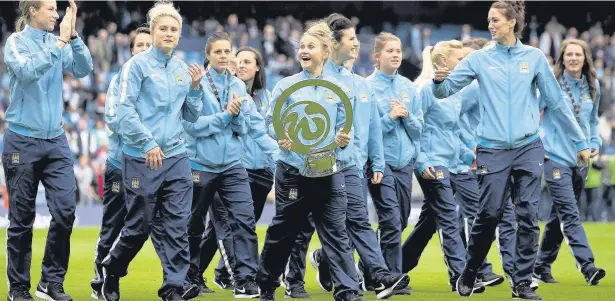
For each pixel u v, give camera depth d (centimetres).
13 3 3700
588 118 1423
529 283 1141
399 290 1154
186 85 1043
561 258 1734
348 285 967
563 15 4103
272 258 1002
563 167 1381
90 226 2639
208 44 1220
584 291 1280
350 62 1195
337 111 991
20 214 1055
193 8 3903
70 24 1030
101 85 3328
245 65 1315
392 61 1240
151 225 1033
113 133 1145
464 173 1346
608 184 2894
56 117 1061
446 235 1259
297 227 991
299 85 955
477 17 4138
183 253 1030
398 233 1206
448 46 1274
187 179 1038
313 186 966
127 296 1202
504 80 1124
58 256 1075
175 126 1033
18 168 1050
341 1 4062
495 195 1129
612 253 1834
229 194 1201
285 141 955
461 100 1323
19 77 1016
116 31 3725
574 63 1407
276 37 3625
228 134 1196
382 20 4094
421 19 4119
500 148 1125
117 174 1145
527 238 1130
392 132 1220
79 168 2852
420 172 1266
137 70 1016
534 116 1131
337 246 974
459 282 1188
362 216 1072
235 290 1195
